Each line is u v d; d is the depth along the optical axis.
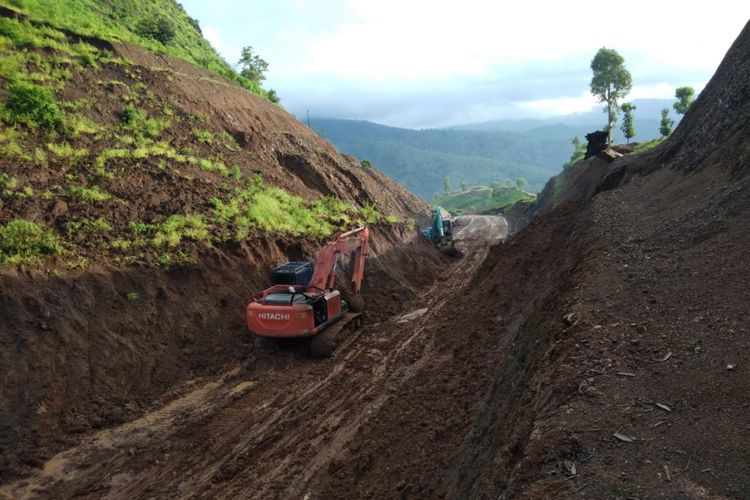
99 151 19.36
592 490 4.39
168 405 12.08
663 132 55.69
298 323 14.35
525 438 5.69
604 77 57.25
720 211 10.23
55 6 29.61
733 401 5.28
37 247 13.07
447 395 11.22
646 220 12.32
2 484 9.14
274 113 34.47
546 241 17.78
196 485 9.23
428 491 7.92
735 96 15.30
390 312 20.25
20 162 16.45
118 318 13.12
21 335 11.23
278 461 9.89
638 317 7.46
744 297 7.16
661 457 4.69
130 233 15.63
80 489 9.09
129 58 27.23
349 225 24.36
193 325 14.55
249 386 13.07
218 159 24.17
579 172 44.31
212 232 17.34
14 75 20.47
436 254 32.56
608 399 5.68
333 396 12.52
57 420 10.74
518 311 14.23
